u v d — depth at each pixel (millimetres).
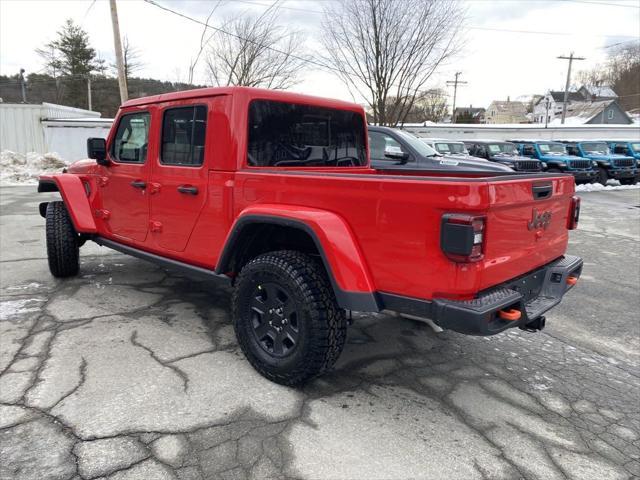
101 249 6852
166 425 2686
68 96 51531
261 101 3523
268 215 3053
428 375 3428
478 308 2420
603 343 4160
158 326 4086
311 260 3031
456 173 4430
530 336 4246
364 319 4469
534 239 3055
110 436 2570
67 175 5012
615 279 6242
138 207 4250
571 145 20188
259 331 3242
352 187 2754
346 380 3307
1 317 4176
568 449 2646
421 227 2514
